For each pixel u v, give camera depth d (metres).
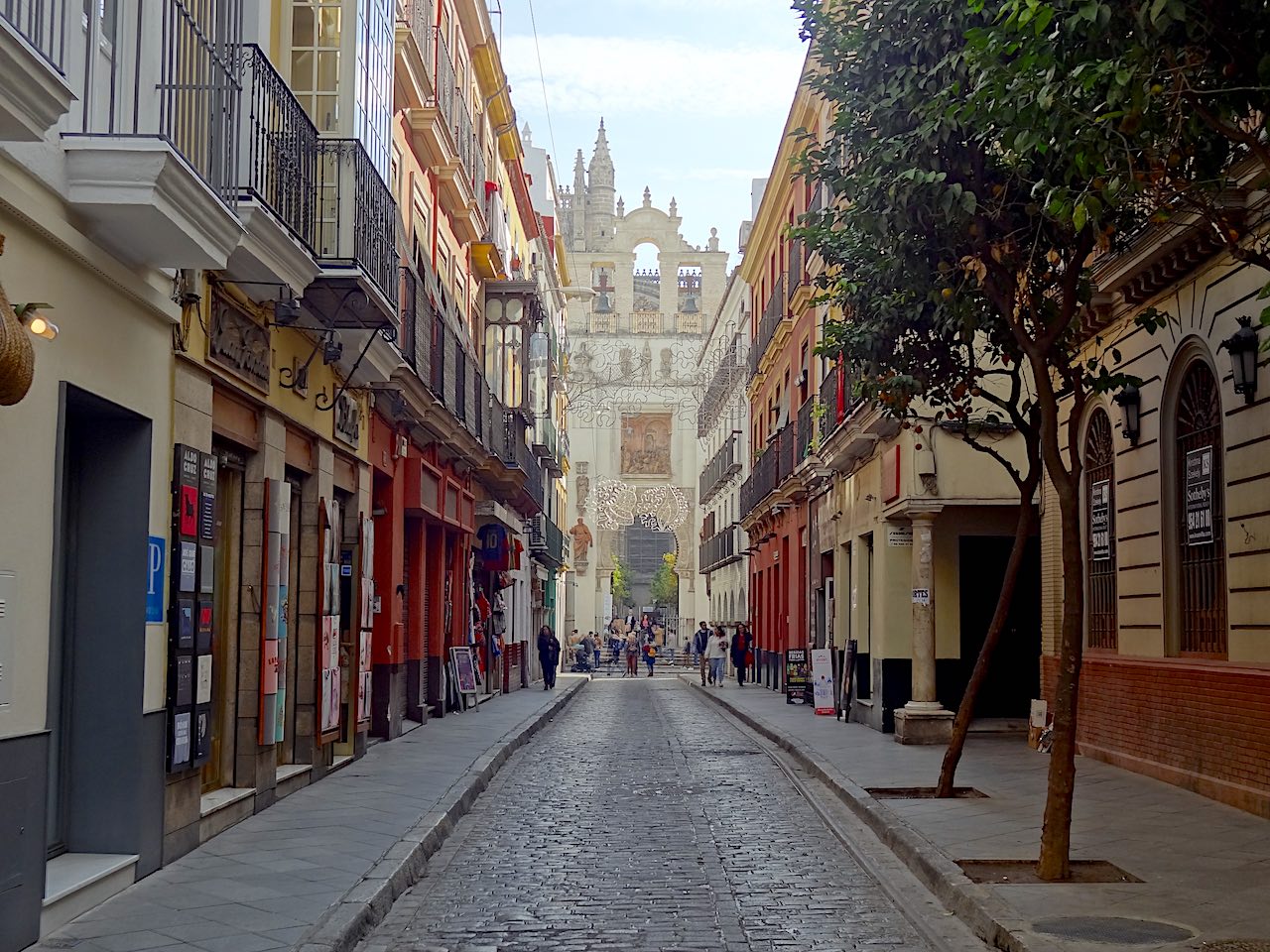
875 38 11.04
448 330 21.80
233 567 11.34
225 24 9.59
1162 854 9.30
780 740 19.59
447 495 23.91
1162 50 7.30
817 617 29.23
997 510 20.00
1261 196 10.92
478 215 25.61
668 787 14.48
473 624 29.03
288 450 12.72
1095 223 8.21
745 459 46.97
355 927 7.35
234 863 8.98
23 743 6.75
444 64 21.75
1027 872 8.70
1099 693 15.43
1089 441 16.19
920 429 14.05
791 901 8.46
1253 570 11.50
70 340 7.53
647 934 7.57
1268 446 11.23
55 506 7.35
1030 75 7.68
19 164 6.73
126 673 8.49
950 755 12.48
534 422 34.88
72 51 7.27
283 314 11.54
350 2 12.24
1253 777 11.32
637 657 53.50
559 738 21.33
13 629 6.79
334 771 14.38
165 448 9.01
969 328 11.07
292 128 11.09
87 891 7.57
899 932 7.63
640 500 69.31
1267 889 8.11
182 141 8.87
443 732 20.09
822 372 27.45
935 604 20.14
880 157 10.55
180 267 8.64
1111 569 15.48
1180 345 13.07
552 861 9.91
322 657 13.54
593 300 70.81
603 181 83.31
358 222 12.22
